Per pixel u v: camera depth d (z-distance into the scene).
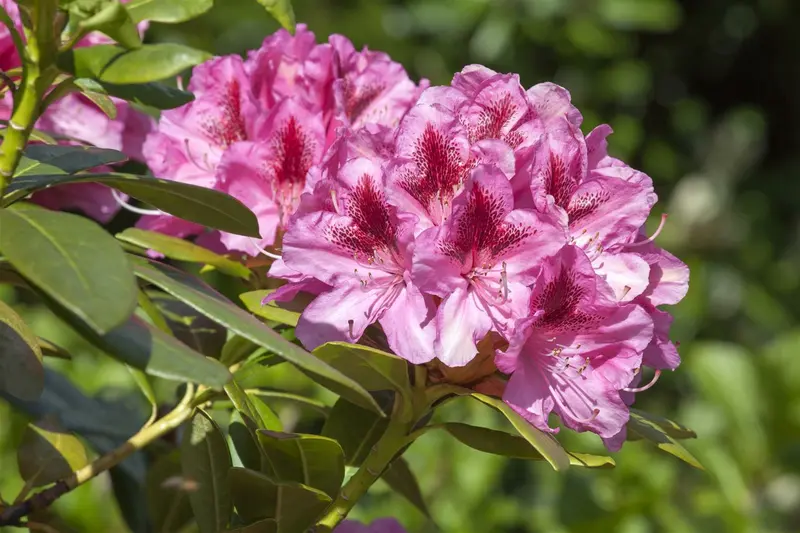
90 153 0.76
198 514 0.77
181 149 0.82
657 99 3.20
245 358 0.81
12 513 0.75
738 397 1.41
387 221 0.74
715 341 2.48
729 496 1.38
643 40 3.24
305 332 0.72
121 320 0.62
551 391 0.73
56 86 0.70
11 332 0.75
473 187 0.71
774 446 1.39
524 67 2.59
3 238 0.64
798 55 3.43
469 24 2.49
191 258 0.77
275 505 0.74
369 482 0.76
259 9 2.19
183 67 0.69
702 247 2.44
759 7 3.29
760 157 3.26
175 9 0.69
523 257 0.72
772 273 2.88
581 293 0.72
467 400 1.54
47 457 0.80
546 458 0.69
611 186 0.75
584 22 2.47
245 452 0.79
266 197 0.79
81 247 0.64
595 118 2.67
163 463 0.86
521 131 0.74
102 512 1.25
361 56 0.83
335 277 0.74
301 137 0.79
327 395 1.39
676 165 3.01
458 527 1.42
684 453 0.76
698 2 3.29
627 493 1.39
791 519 1.38
